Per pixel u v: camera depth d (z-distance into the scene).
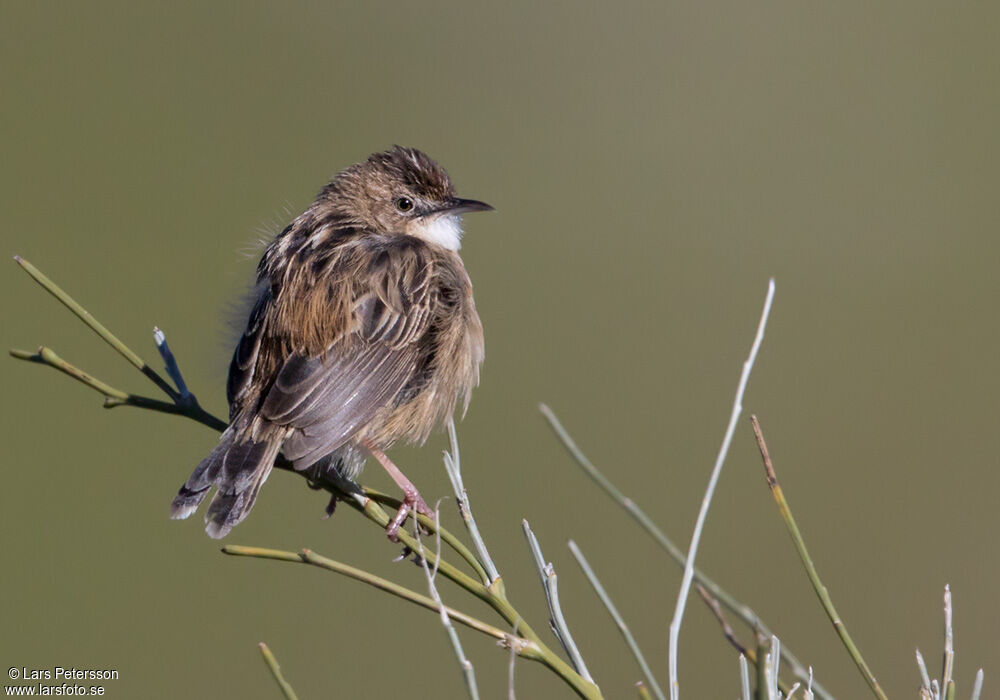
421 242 10.70
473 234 26.83
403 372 9.89
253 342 9.75
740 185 28.61
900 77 31.98
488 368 22.56
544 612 16.83
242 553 6.22
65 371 8.02
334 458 9.99
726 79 32.25
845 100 31.78
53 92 27.53
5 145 25.78
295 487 18.09
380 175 11.48
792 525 6.07
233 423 9.14
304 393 9.35
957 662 18.09
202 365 10.41
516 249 26.36
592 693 6.20
